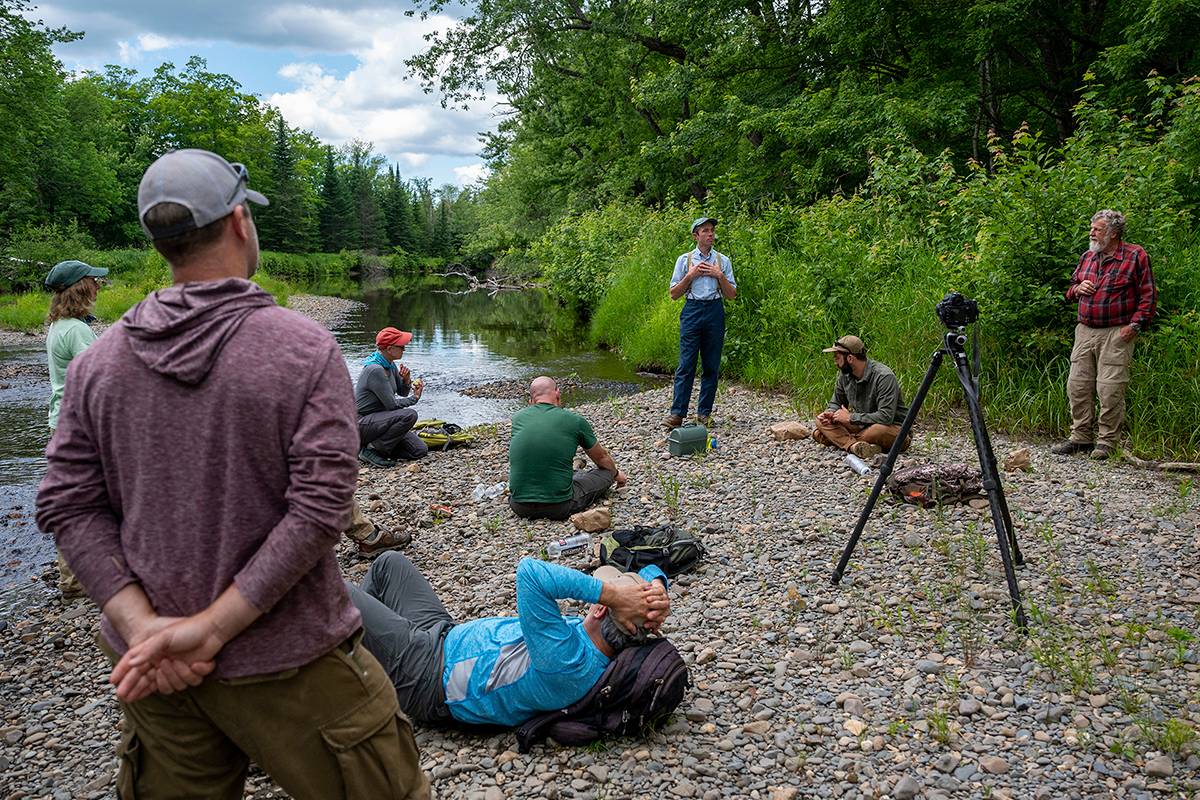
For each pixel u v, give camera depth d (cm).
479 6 2514
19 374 1488
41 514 169
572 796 297
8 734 358
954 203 996
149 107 6900
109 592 165
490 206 4856
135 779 181
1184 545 508
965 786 297
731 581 490
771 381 1132
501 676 327
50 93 4178
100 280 515
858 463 689
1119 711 339
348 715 179
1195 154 930
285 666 169
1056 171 848
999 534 417
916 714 344
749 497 643
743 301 1236
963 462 696
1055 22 1587
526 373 1470
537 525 604
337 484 164
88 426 169
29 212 4200
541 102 3136
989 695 356
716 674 383
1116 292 682
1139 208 822
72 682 411
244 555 166
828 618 434
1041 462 698
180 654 160
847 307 1102
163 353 162
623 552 481
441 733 341
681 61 2619
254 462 164
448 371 1509
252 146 7112
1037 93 1808
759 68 2153
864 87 1847
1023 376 845
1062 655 380
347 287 5369
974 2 1620
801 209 1412
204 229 170
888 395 730
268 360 164
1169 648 387
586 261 2284
